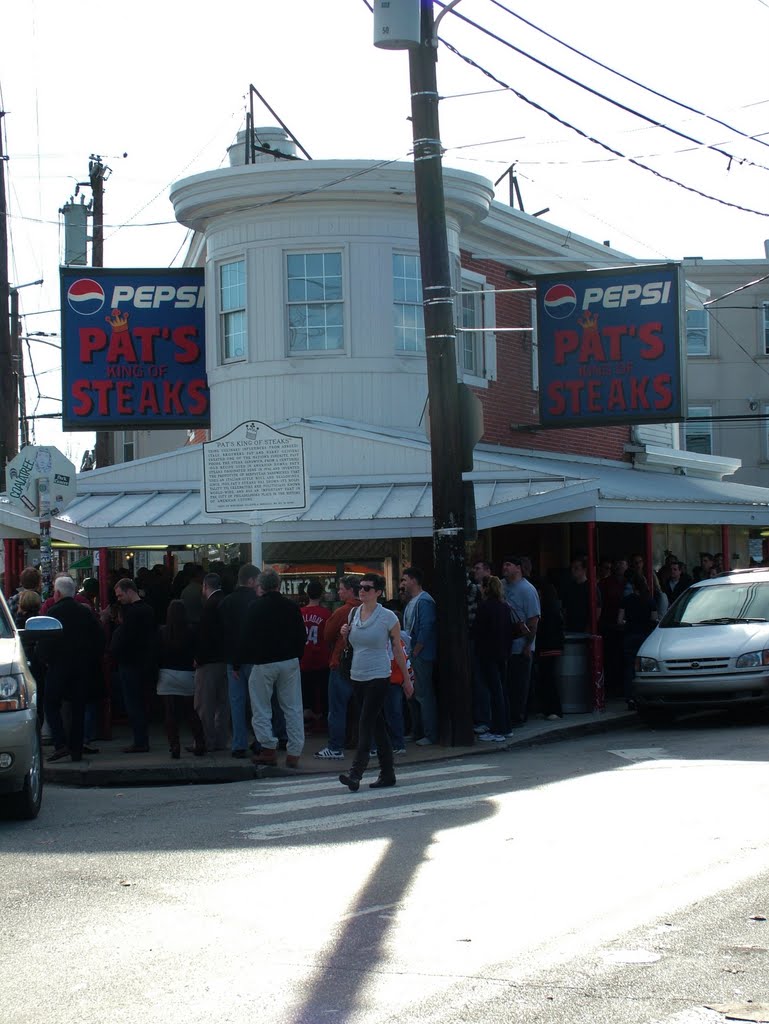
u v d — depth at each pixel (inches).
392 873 310.8
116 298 841.5
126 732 687.1
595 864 312.8
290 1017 208.7
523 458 886.4
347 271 803.4
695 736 589.0
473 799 418.0
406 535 652.7
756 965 231.6
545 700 681.0
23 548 775.1
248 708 605.9
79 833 385.1
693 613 689.0
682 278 815.1
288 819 397.1
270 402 803.4
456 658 578.2
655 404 816.3
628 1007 209.9
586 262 1001.5
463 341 877.2
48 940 259.3
